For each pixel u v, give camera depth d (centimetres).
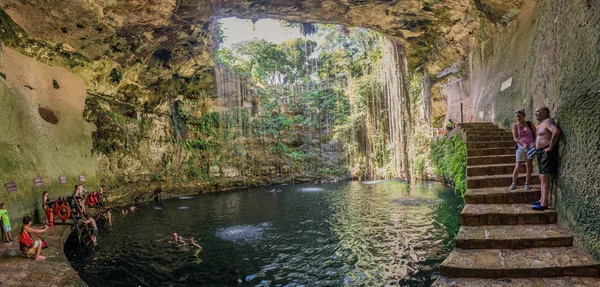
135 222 1190
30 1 895
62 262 596
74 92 1263
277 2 1273
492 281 368
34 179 938
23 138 927
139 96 1750
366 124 2623
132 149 1708
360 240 858
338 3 1286
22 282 501
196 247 858
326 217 1173
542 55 634
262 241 894
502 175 631
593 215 379
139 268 713
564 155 452
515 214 475
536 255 398
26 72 995
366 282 603
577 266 364
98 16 1032
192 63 1845
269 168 2461
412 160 2056
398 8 1303
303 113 2897
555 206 481
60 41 1090
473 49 1339
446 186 1720
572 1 468
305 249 808
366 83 2605
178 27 1370
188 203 1642
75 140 1248
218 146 2256
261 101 2734
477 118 1255
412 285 582
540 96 649
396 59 2064
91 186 1347
